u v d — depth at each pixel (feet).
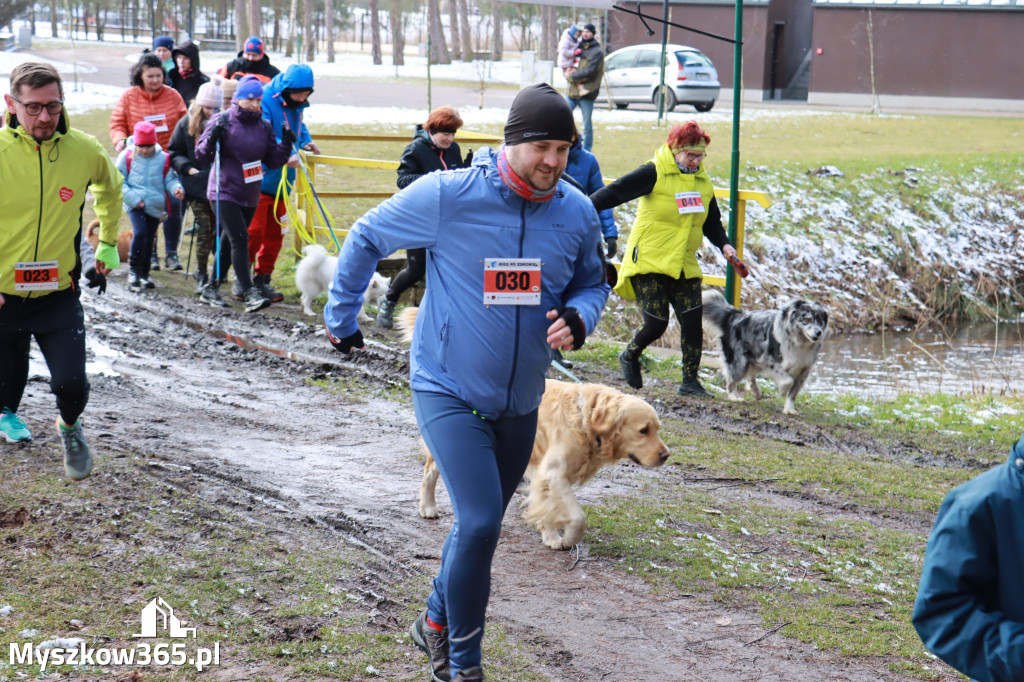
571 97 62.75
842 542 17.26
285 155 32.68
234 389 24.64
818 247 55.62
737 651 12.98
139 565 13.88
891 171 67.21
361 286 10.98
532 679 11.89
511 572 15.26
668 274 26.53
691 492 19.67
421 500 17.15
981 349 47.75
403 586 14.20
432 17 161.58
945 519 7.32
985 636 6.98
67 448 16.42
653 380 29.96
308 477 18.75
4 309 15.08
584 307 10.92
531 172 10.21
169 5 144.36
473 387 10.62
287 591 13.60
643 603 14.34
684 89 94.53
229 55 131.75
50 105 14.32
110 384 23.77
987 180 68.33
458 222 10.45
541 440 16.16
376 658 11.92
